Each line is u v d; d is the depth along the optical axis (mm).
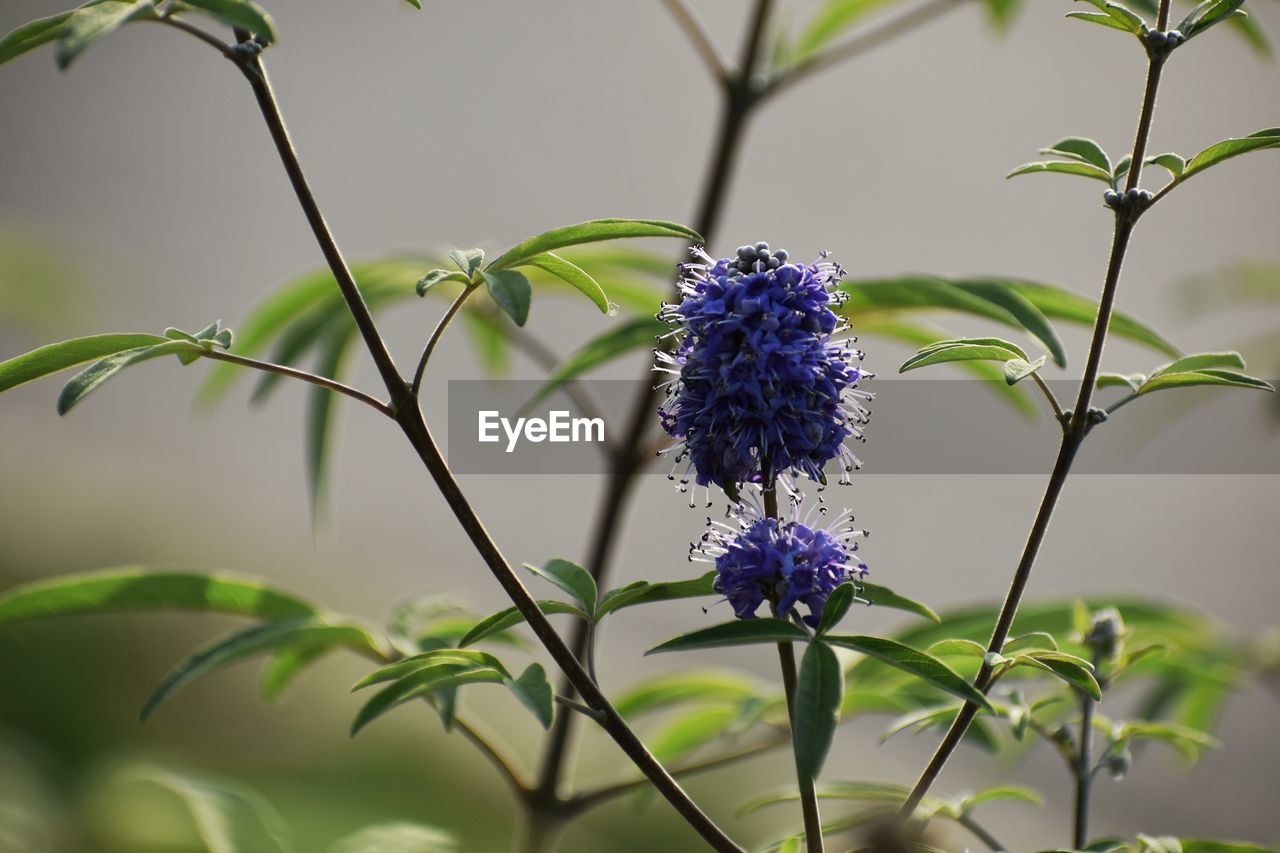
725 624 455
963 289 549
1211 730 651
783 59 660
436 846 551
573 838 934
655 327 572
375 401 473
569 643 606
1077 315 560
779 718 575
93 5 451
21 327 726
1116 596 610
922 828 499
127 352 476
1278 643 641
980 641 575
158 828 616
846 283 561
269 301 644
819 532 470
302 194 471
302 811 848
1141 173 470
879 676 562
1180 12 669
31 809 618
